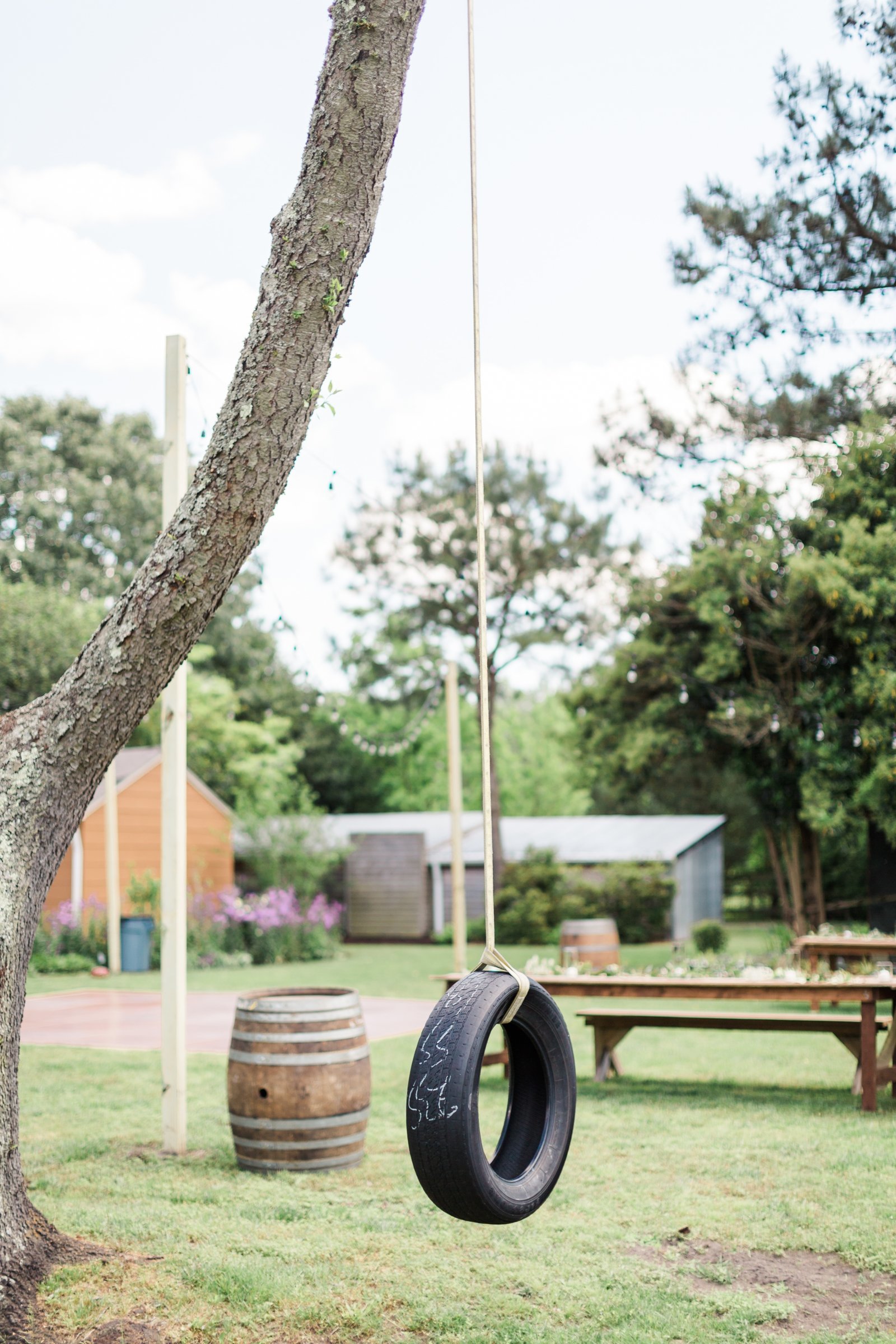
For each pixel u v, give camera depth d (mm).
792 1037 10555
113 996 15328
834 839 21578
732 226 12617
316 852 25156
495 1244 4602
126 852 22828
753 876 34844
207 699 32656
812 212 12266
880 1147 5965
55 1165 5922
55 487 37531
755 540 14758
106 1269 4164
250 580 36562
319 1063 5758
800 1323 3820
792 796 15383
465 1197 3174
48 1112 7293
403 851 27562
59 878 22203
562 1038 3686
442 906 27594
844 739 14312
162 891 6320
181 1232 4730
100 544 37562
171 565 4062
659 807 38062
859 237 12406
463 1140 3141
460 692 27781
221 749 32438
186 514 4090
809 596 14172
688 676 15945
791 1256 4453
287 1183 5555
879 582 13344
